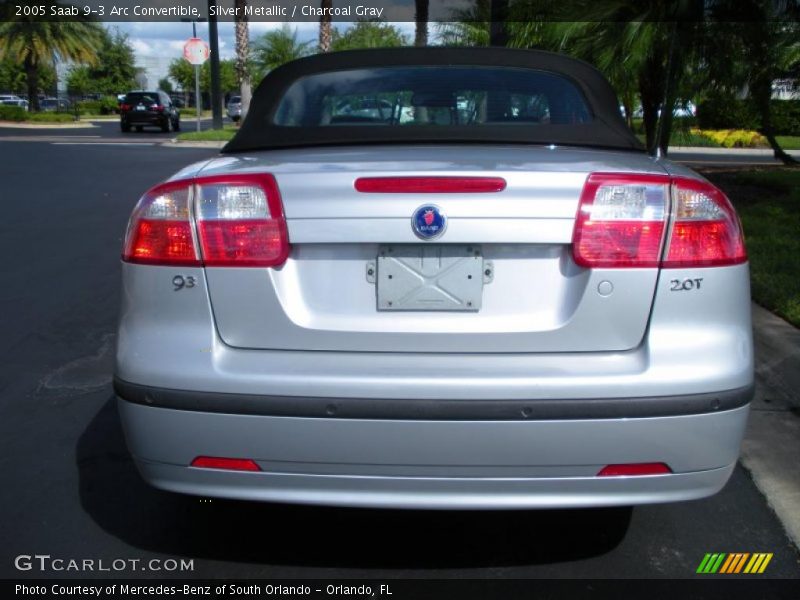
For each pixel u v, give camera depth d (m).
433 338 2.40
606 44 10.78
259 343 2.44
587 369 2.36
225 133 25.94
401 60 3.50
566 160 2.61
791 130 28.59
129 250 2.56
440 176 2.38
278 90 3.40
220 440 2.39
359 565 2.86
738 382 2.40
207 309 2.44
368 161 2.57
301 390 2.35
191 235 2.46
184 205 2.48
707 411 2.36
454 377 2.33
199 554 2.93
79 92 67.94
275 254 2.42
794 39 10.86
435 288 2.43
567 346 2.40
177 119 34.72
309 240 2.42
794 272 6.09
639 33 10.57
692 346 2.39
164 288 2.47
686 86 11.27
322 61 3.48
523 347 2.40
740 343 2.45
